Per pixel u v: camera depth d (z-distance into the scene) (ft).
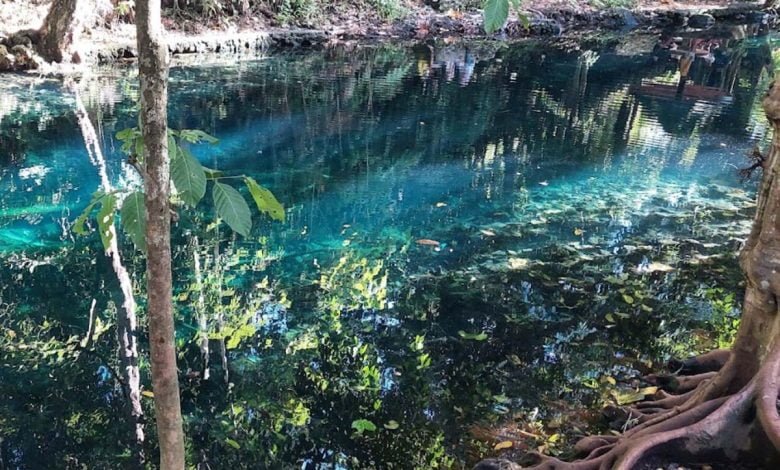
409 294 14.55
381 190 21.20
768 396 7.65
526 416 10.45
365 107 31.30
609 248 17.13
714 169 24.08
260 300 14.20
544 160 24.76
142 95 4.24
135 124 25.76
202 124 26.91
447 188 21.58
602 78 39.91
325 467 9.33
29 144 23.24
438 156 24.88
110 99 28.71
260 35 42.27
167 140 4.39
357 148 25.39
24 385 10.97
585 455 9.00
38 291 14.21
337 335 12.86
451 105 32.35
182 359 11.94
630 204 20.43
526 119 30.40
